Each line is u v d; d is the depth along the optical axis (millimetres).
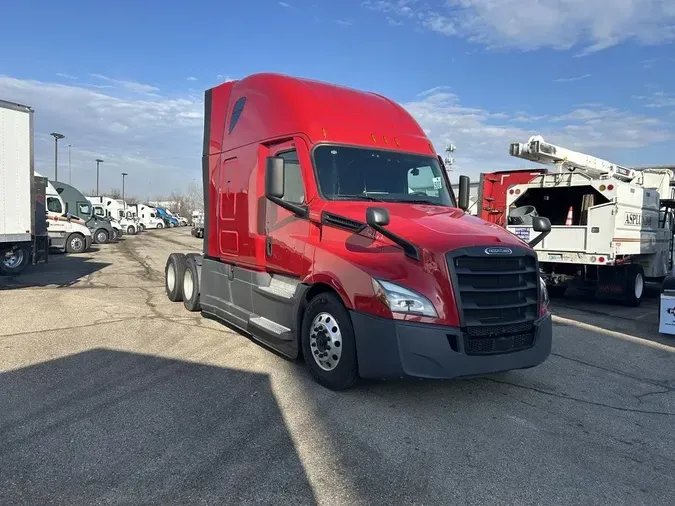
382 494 3256
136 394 4816
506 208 12961
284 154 5969
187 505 3059
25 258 13461
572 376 5996
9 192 11492
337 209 5219
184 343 6691
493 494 3318
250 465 3551
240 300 6852
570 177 11609
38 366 5578
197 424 4184
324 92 6211
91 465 3488
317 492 3244
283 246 5793
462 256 4461
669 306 8219
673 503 3309
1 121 11234
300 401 4746
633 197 11602
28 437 3881
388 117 6441
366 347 4562
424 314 4398
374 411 4586
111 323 7785
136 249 25969
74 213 29562
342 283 4805
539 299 4988
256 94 6723
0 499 3055
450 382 5484
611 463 3832
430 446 3957
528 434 4277
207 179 7988
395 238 4586
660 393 5523
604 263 10945
